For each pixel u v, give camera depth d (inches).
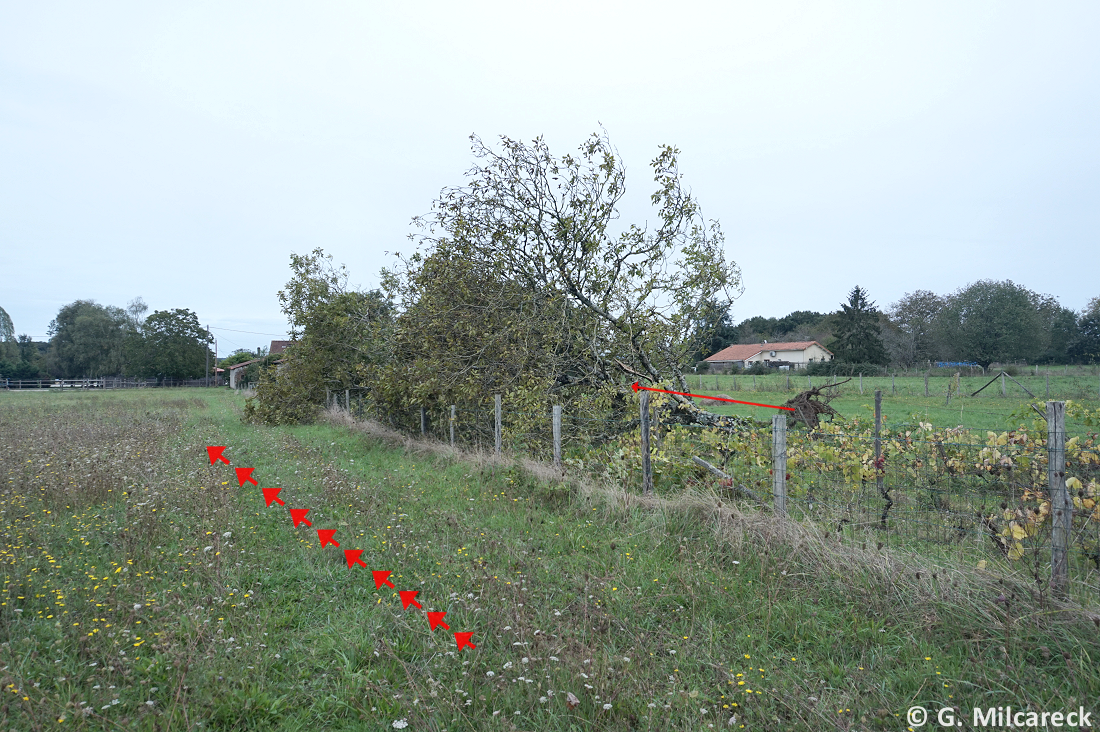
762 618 167.5
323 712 127.6
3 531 224.2
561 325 426.3
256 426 716.7
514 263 438.3
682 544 222.4
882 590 174.2
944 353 2393.0
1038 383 1350.9
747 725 122.9
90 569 192.7
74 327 3289.9
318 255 792.9
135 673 135.8
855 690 133.1
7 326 3376.0
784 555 200.1
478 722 122.3
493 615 165.2
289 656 148.9
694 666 145.3
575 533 243.4
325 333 764.6
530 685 132.4
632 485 294.0
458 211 448.5
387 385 551.8
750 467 280.1
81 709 119.3
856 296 2354.8
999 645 146.6
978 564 182.9
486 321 457.7
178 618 160.7
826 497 262.8
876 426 272.4
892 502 256.2
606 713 125.6
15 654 142.5
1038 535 195.9
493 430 454.9
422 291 505.0
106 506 269.7
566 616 170.7
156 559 205.6
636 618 169.5
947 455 263.7
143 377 2866.6
